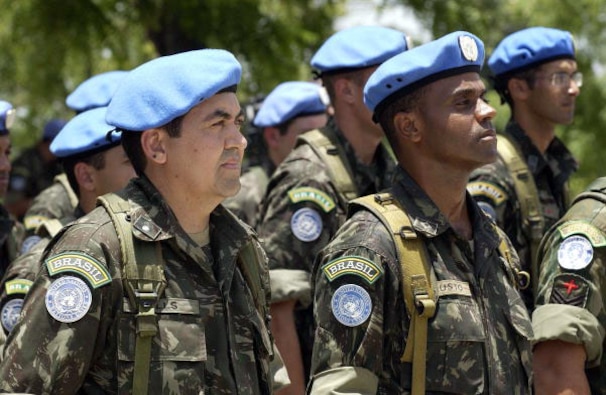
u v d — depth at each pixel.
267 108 8.58
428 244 4.72
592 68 15.47
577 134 15.60
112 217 4.22
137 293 4.11
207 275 4.28
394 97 4.97
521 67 7.29
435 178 4.90
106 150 6.21
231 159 4.34
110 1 12.19
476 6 14.44
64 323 4.03
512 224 6.73
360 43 6.71
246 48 12.54
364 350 4.50
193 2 12.11
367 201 4.83
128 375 4.06
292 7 12.71
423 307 4.53
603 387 5.46
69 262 4.10
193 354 4.13
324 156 6.55
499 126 14.28
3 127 6.64
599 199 5.41
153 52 12.76
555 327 5.22
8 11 12.47
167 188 4.36
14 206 11.86
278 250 6.33
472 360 4.57
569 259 5.32
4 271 7.15
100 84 7.91
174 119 4.30
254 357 4.39
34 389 4.00
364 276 4.54
